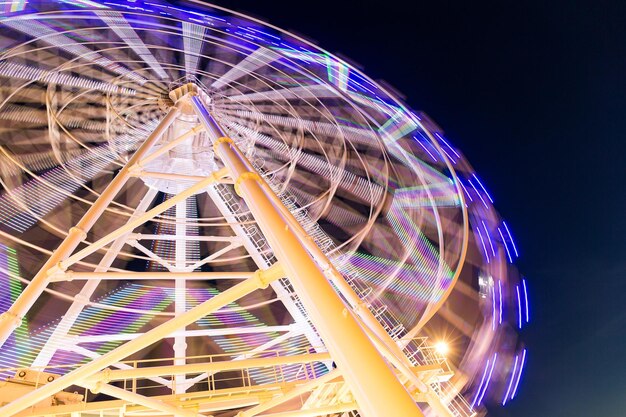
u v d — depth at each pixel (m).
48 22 11.23
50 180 11.70
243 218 15.07
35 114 11.64
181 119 13.76
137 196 15.03
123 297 12.88
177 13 12.73
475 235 10.62
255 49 13.67
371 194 13.49
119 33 13.06
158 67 14.70
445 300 9.32
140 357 12.31
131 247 14.76
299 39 13.52
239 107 15.32
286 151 15.13
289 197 14.10
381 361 2.05
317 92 14.34
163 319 12.74
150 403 5.68
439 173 11.77
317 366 9.46
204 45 14.21
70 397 6.45
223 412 9.14
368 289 11.05
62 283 11.96
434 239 11.13
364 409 1.89
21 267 10.53
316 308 2.42
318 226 13.23
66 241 7.33
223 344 12.30
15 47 10.59
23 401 4.18
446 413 7.02
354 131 14.02
